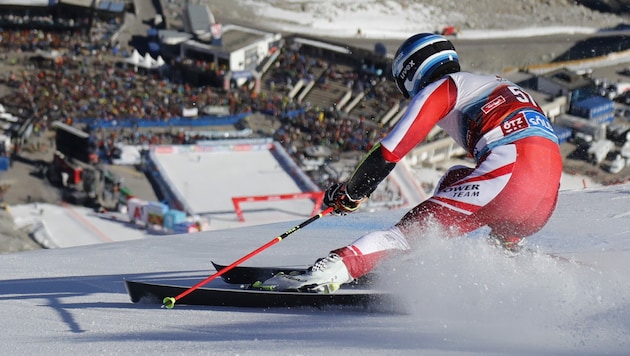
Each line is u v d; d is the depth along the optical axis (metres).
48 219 167.50
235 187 196.25
